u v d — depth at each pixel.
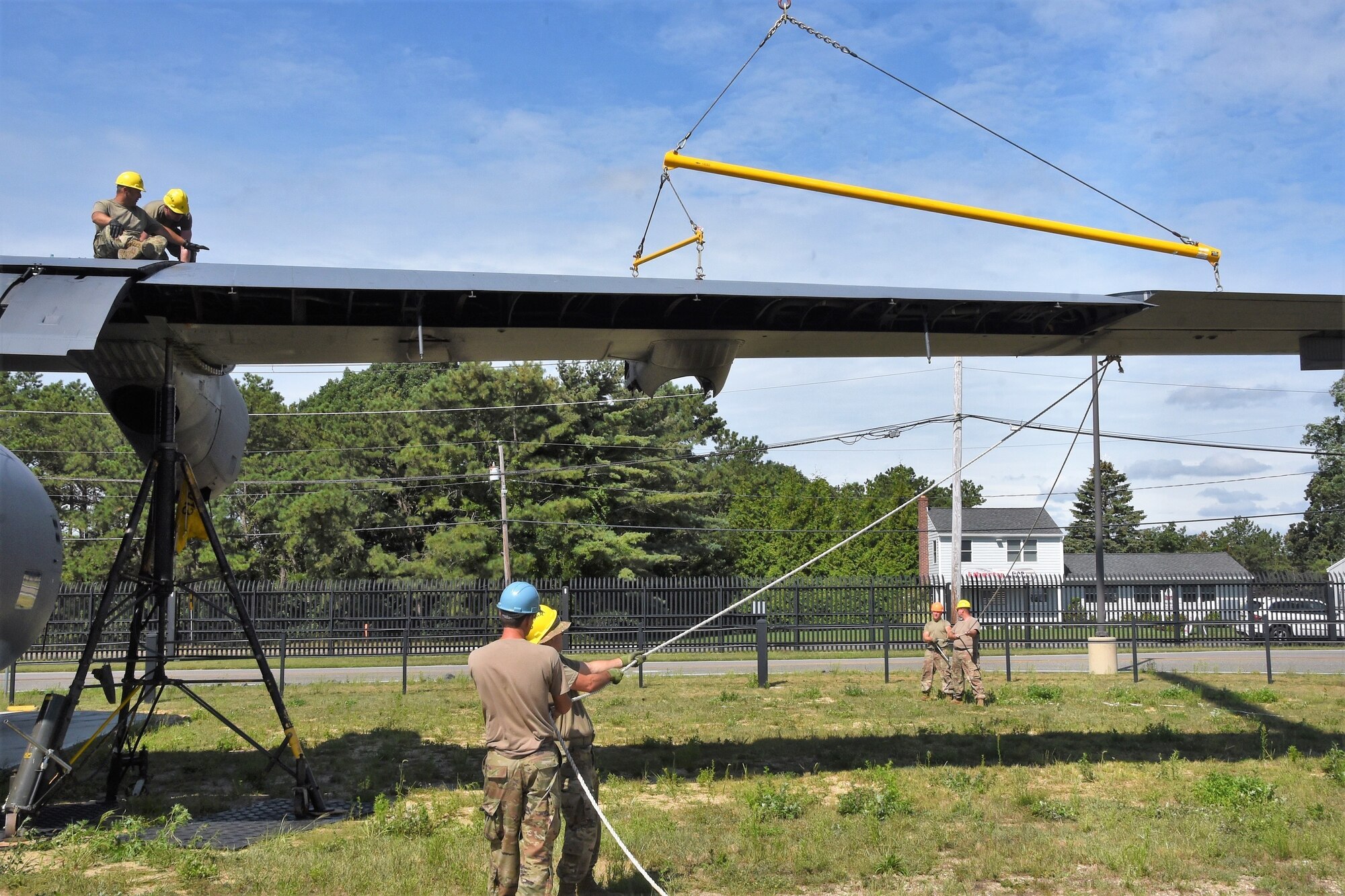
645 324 9.66
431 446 46.38
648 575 47.28
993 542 56.62
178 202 9.23
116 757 9.44
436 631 30.22
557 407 46.81
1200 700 17.67
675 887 6.57
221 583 30.61
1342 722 14.58
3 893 6.32
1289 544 89.69
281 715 9.09
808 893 6.57
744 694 18.92
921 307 9.56
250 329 9.09
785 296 9.01
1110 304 9.61
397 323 9.18
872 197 11.30
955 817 8.44
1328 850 7.36
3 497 9.04
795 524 56.38
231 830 8.23
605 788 9.76
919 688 20.23
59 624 29.09
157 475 9.19
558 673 5.59
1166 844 7.52
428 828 8.05
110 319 8.77
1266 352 12.09
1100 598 24.45
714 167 11.33
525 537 45.34
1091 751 11.94
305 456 48.44
